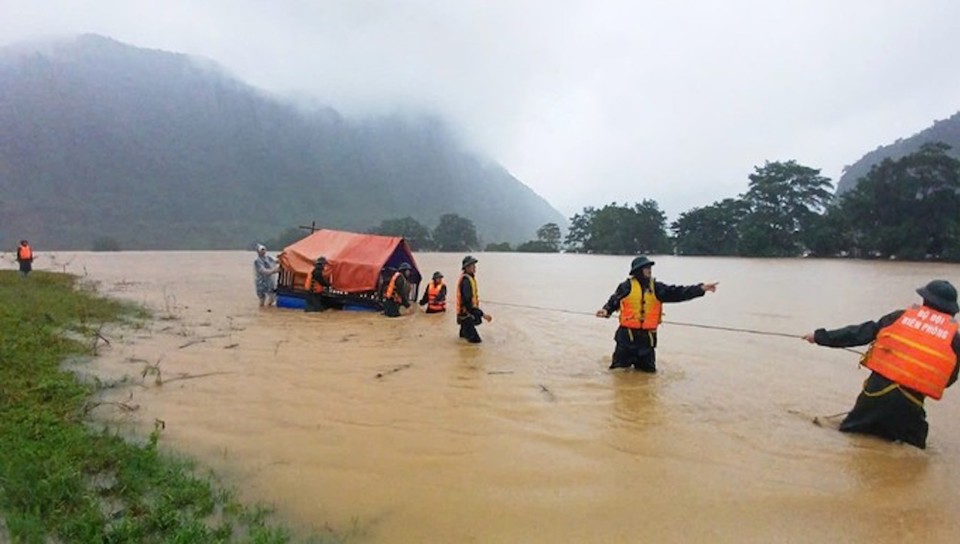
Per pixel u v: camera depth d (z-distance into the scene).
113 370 9.44
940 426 7.85
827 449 6.72
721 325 18.16
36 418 6.52
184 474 5.45
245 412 7.58
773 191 84.88
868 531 4.85
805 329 17.20
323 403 8.09
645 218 104.12
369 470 5.86
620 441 6.85
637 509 5.15
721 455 6.48
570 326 16.38
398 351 12.02
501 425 7.34
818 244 80.69
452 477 5.74
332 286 18.70
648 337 10.47
